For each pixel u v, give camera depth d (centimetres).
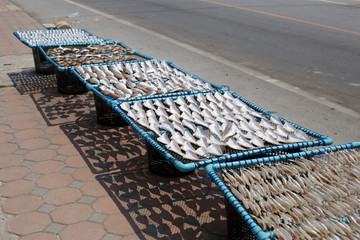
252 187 247
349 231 214
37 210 328
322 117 548
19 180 373
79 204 337
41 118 526
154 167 384
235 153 291
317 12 1477
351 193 251
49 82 684
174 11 1516
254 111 371
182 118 359
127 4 1741
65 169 395
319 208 231
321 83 695
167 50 939
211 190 364
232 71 772
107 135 477
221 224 314
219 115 362
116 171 393
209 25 1239
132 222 315
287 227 212
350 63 815
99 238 295
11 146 443
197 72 762
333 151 291
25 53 891
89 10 1582
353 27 1180
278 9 1554
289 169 265
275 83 698
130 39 1058
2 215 321
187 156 277
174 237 298
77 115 539
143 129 326
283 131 326
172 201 345
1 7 1664
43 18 1406
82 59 549
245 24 1246
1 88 650
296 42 1005
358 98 621
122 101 382
